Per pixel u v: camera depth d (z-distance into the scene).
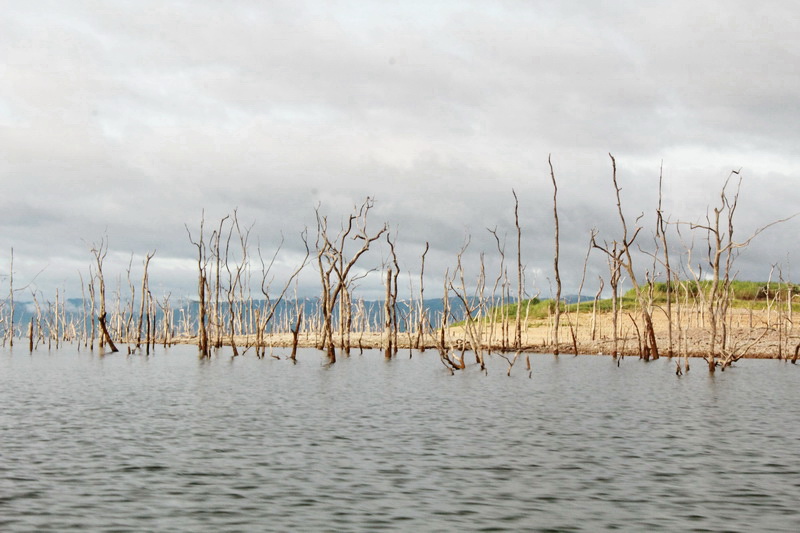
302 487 20.47
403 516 17.78
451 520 17.45
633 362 73.88
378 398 42.69
